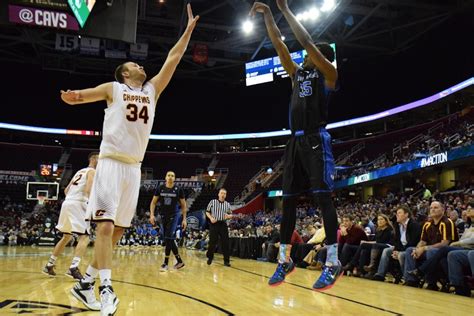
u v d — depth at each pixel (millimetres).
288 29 24969
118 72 3295
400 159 21844
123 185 3090
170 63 3482
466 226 6902
